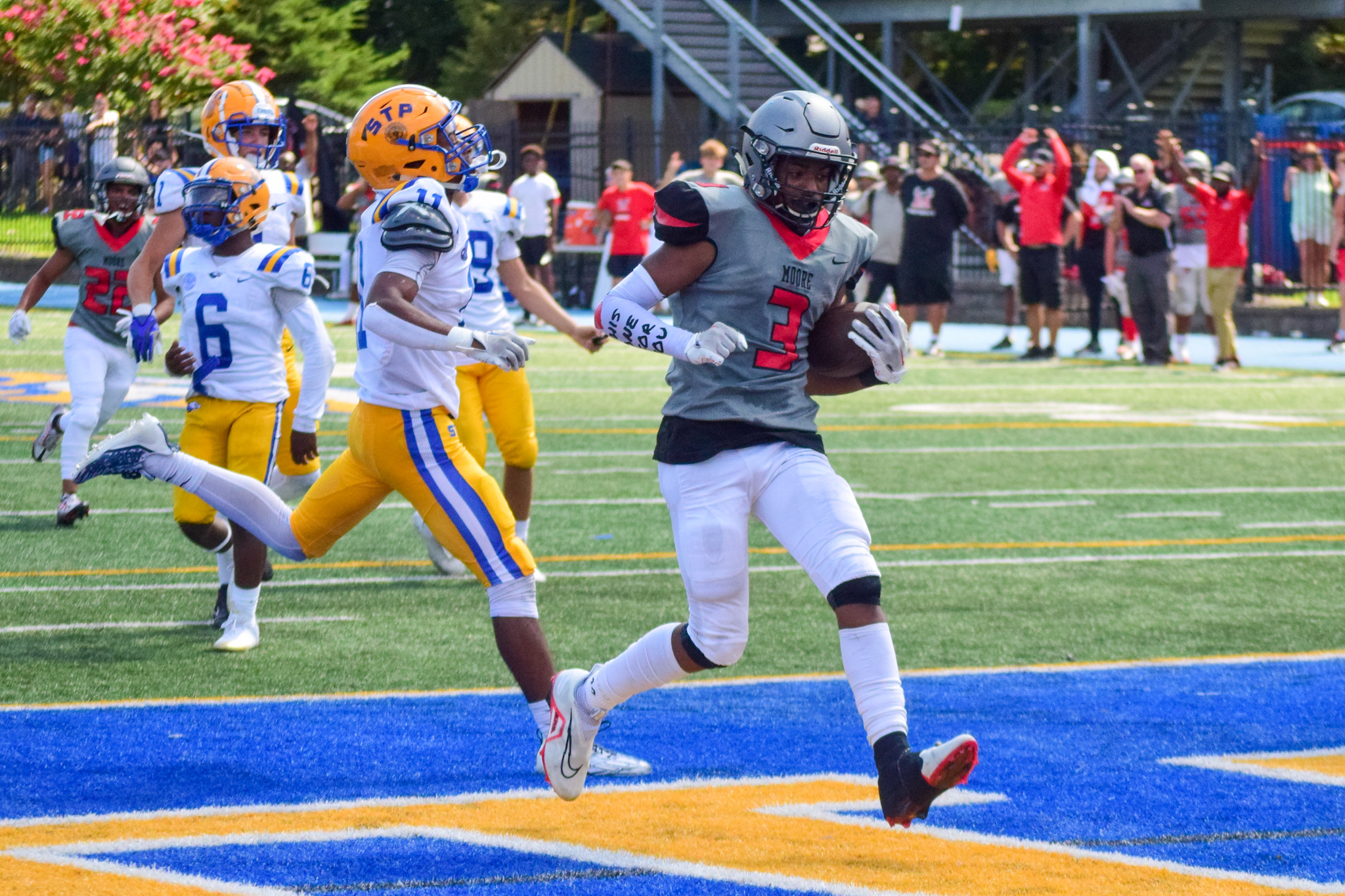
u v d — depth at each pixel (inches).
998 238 3102.9
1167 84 4608.8
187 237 1238.3
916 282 2645.2
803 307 629.3
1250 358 2728.8
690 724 788.6
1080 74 4065.0
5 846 597.6
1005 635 989.2
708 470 621.6
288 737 754.8
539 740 756.0
